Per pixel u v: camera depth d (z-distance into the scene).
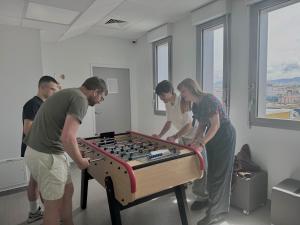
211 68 3.32
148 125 4.70
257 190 2.35
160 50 4.30
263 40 2.57
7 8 2.45
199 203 2.42
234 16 2.77
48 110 1.57
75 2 2.29
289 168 2.32
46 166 1.58
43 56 4.00
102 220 2.25
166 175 1.60
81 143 2.39
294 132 2.26
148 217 2.28
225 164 2.04
